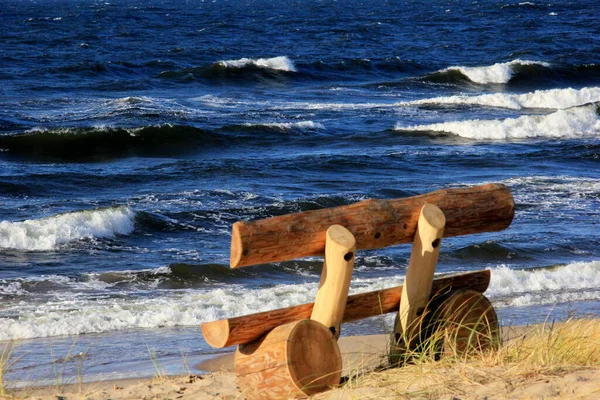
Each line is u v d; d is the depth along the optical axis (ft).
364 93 387.34
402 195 192.85
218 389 61.00
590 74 443.73
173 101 334.65
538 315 106.22
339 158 233.55
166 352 90.33
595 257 143.33
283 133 278.26
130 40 596.29
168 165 224.53
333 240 49.11
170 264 131.34
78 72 408.87
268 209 174.19
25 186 196.65
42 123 279.49
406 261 137.49
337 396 47.47
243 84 407.44
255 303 110.73
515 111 335.26
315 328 49.60
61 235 149.59
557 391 44.14
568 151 251.19
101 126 272.10
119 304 109.81
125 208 159.22
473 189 55.62
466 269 134.92
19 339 95.35
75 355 88.48
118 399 59.16
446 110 331.98
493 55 517.96
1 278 125.39
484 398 43.78
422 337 55.26
